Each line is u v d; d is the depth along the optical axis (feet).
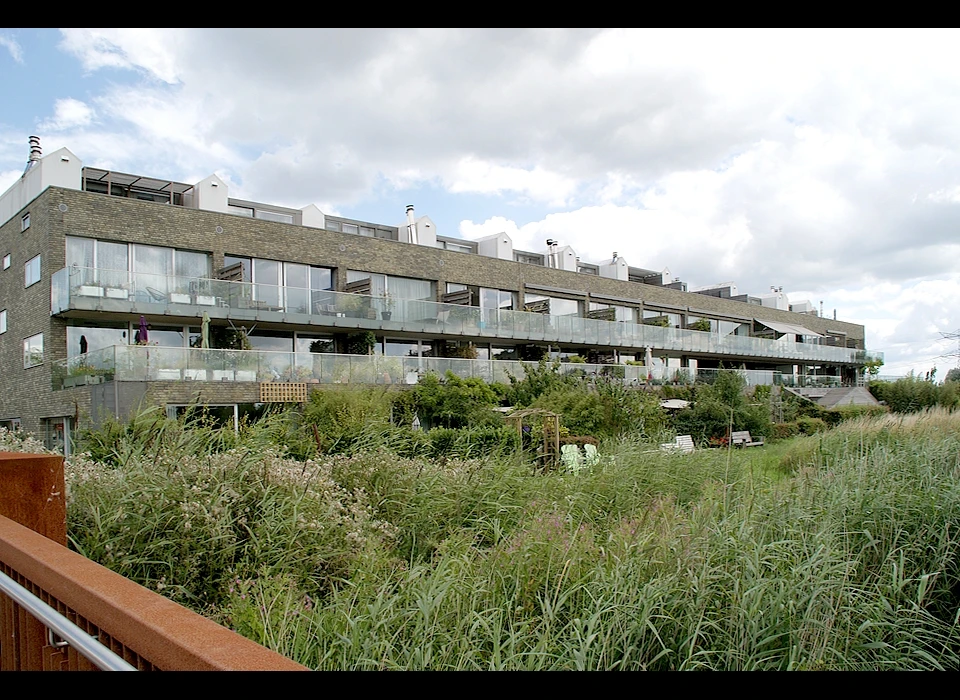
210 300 65.31
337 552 17.15
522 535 17.16
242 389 59.36
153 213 66.44
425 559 20.16
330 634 12.09
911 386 108.06
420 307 81.66
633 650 12.67
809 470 27.20
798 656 13.34
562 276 108.47
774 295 199.00
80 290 58.80
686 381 104.01
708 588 14.51
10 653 8.56
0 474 11.36
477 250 126.82
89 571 6.82
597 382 65.98
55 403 60.34
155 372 54.34
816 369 164.14
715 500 20.63
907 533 20.98
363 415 48.73
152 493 16.37
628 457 29.27
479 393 72.08
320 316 72.54
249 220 73.00
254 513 17.62
